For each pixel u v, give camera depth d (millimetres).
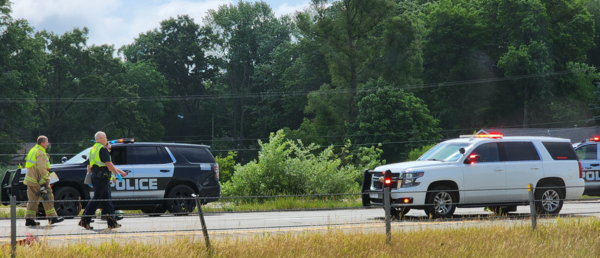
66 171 13844
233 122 91500
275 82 86938
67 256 7348
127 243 8203
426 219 12250
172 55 88688
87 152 14789
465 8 78438
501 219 11156
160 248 7750
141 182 14562
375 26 69062
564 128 60969
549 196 13500
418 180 12539
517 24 71688
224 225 11648
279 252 7605
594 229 9727
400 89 62562
